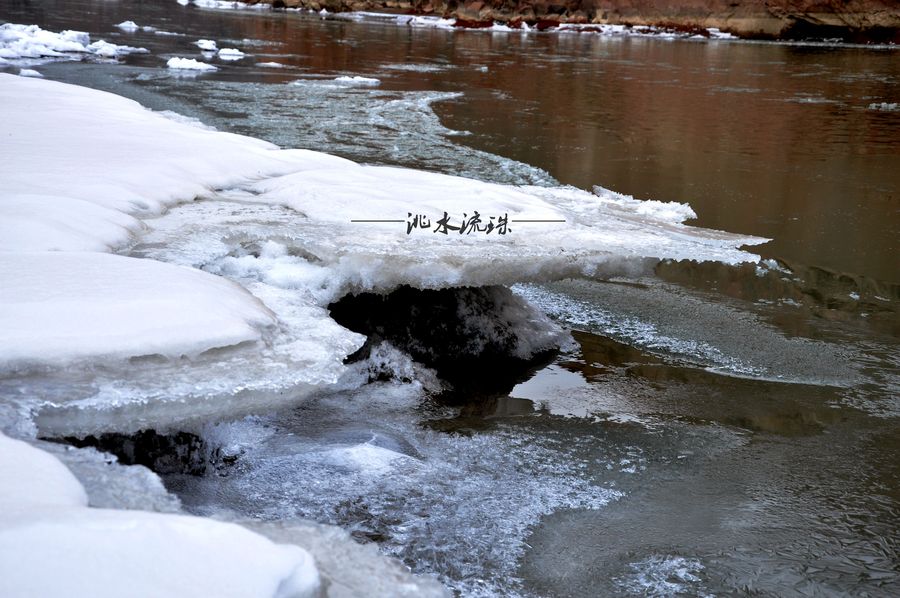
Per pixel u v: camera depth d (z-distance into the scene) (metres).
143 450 3.75
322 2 38.34
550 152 10.66
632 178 9.54
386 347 5.12
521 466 4.23
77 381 3.25
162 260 4.52
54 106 7.99
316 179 6.17
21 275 3.77
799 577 3.49
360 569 2.44
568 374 5.30
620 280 6.73
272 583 2.04
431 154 10.06
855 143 12.16
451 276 4.89
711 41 30.91
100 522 2.08
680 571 3.49
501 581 3.39
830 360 5.51
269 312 4.12
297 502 3.76
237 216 5.36
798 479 4.21
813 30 32.47
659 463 4.33
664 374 5.32
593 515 3.86
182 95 12.81
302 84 15.01
